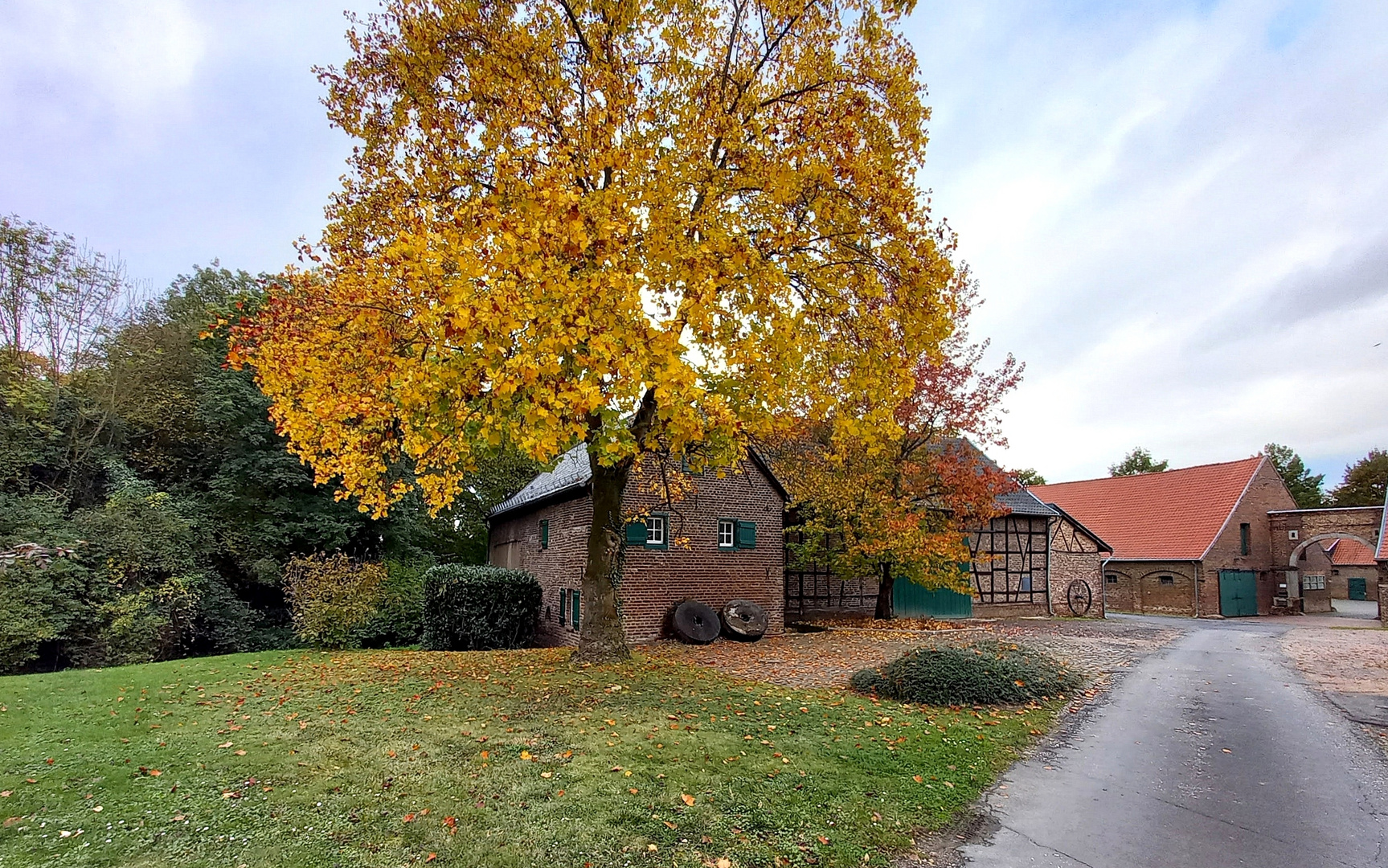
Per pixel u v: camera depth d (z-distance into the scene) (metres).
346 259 8.59
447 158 9.05
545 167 7.84
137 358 21.88
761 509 17.45
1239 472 33.94
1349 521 31.92
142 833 4.47
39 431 19.83
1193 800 5.85
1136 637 18.08
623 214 7.48
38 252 20.98
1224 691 10.45
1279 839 5.06
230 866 4.07
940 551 18.45
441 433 8.08
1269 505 34.72
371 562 21.02
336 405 7.93
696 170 8.73
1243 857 4.76
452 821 4.77
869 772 6.07
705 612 15.78
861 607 22.27
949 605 23.88
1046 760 6.89
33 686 9.05
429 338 7.47
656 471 15.87
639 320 6.98
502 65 8.48
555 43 9.03
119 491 18.75
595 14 9.09
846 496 18.12
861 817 5.15
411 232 7.73
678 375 6.75
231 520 21.34
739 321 9.23
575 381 6.81
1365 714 9.02
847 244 9.55
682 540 14.45
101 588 16.41
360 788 5.32
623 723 7.23
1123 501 37.19
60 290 21.23
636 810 5.01
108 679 9.66
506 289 6.43
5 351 20.06
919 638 16.22
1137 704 9.46
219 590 19.72
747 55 9.67
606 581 11.27
